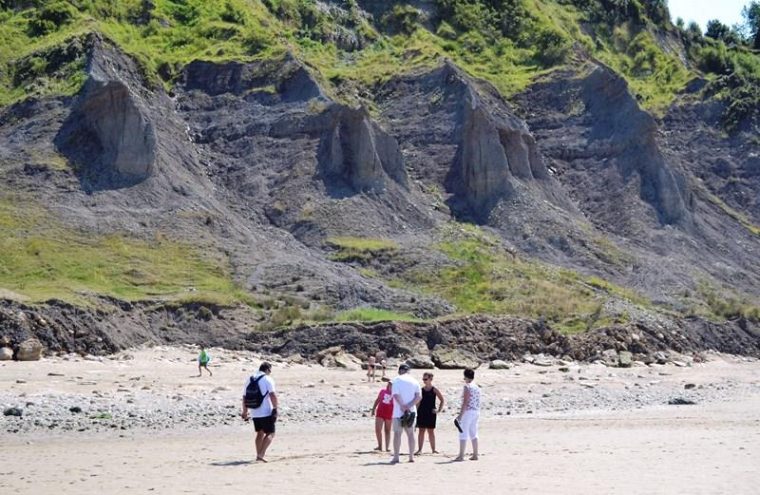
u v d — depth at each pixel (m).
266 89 118.25
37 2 125.38
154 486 28.06
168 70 121.25
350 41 137.75
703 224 122.69
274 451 36.16
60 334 71.38
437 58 130.75
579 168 126.12
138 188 99.38
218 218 99.00
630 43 160.25
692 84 148.75
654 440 39.06
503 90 134.12
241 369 68.75
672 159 131.12
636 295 102.25
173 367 68.50
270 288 88.88
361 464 32.38
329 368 73.44
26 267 83.94
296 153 110.38
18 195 95.19
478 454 34.56
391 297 89.50
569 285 99.38
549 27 144.62
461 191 115.56
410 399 32.78
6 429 40.41
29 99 108.31
